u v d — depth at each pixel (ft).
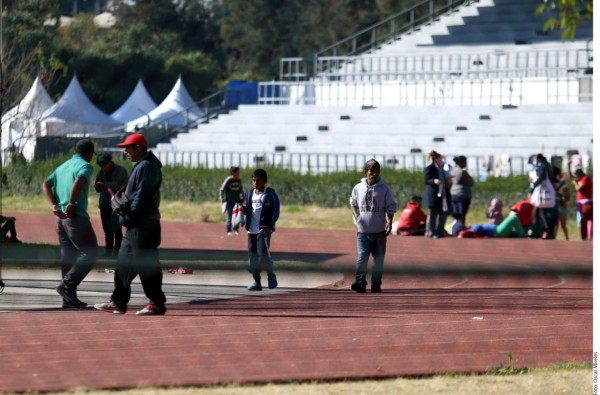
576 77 366.02
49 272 152.35
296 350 92.63
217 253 182.60
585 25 409.69
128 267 112.78
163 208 307.58
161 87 643.86
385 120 361.71
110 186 163.12
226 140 381.60
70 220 118.52
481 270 132.26
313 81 435.53
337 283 151.53
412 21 462.19
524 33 419.54
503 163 321.52
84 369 81.97
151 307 113.91
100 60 618.85
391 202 139.85
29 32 487.61
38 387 74.33
